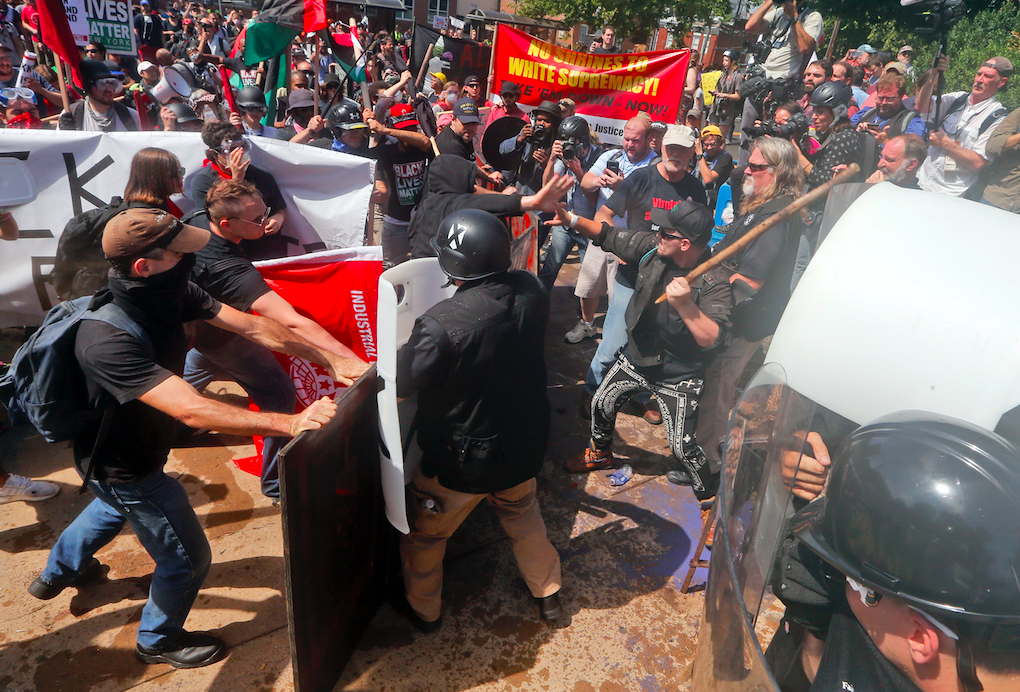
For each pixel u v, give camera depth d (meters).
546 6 15.30
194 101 6.22
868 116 6.17
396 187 5.02
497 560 2.98
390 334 1.97
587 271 4.86
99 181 3.65
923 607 1.14
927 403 2.03
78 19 5.18
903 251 2.07
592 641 2.61
